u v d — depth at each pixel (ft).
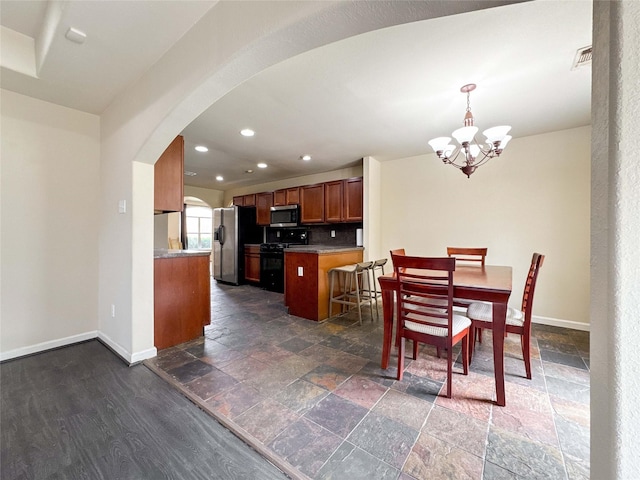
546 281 10.52
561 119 9.12
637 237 1.84
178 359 7.75
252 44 4.12
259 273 19.08
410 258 6.18
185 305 9.09
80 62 6.33
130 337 7.51
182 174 9.14
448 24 4.88
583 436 4.78
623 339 1.89
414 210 13.47
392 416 5.33
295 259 12.09
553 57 5.82
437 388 6.31
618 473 1.91
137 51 5.98
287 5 3.68
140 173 7.55
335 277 12.23
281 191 18.13
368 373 7.01
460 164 12.23
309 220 16.53
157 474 4.05
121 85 7.36
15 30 6.44
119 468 4.15
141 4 4.74
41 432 4.87
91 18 5.02
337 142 11.44
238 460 4.31
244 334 9.76
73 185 8.79
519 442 4.65
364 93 7.40
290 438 4.76
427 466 4.18
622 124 1.85
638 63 1.79
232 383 6.51
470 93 7.39
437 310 7.61
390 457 4.36
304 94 7.46
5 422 5.11
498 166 11.35
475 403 5.74
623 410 1.89
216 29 4.75
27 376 6.76
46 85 7.31
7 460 4.27
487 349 8.44
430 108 8.27
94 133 9.18
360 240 14.10
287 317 11.84
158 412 5.43
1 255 7.60
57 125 8.48
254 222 20.80
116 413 5.39
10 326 7.74
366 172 13.52
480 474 4.04
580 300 9.99
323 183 15.87
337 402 5.79
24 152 7.93
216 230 21.04
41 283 8.23
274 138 10.96
